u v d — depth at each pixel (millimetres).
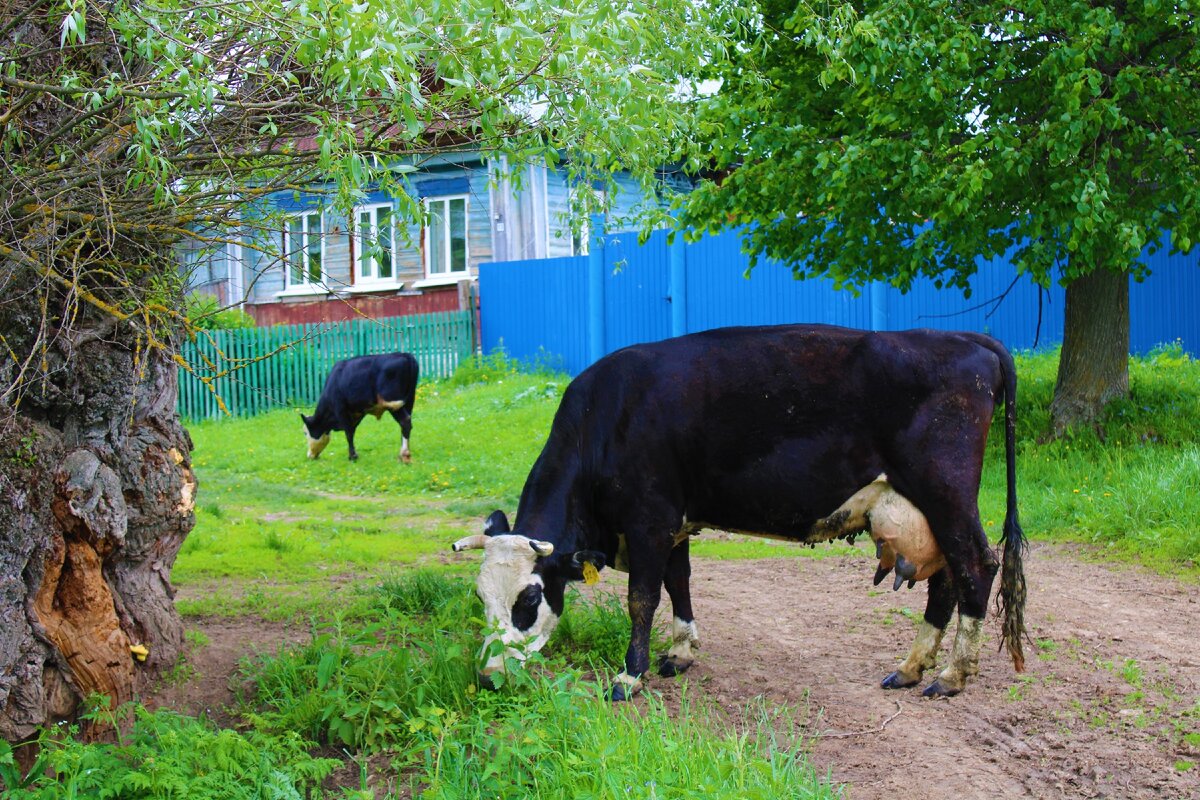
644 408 5551
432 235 22562
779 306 18953
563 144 4406
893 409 5375
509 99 4090
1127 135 10070
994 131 9906
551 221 21812
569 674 4738
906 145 10172
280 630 6547
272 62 4316
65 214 4160
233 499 12852
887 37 9711
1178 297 16562
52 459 4762
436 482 13766
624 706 4863
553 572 5309
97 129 4414
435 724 4441
